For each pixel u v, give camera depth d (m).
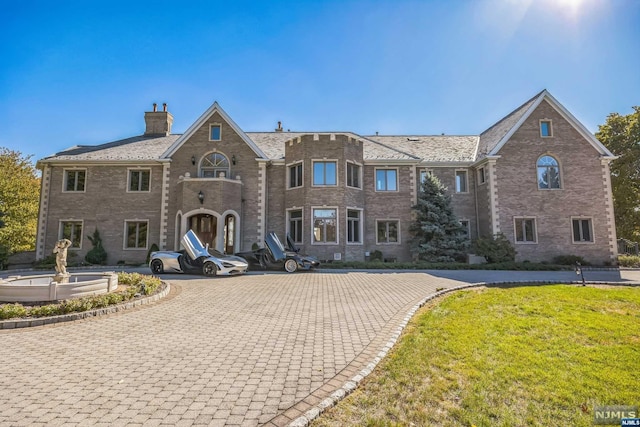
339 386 3.75
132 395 3.57
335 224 19.69
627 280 13.30
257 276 13.80
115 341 5.46
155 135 25.64
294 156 20.77
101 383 3.88
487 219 20.81
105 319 6.87
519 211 20.38
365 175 21.62
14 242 24.64
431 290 9.99
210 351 4.98
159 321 6.71
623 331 5.86
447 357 4.59
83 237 20.58
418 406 3.34
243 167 20.81
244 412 3.22
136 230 20.91
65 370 4.27
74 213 20.75
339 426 2.98
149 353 4.90
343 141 20.30
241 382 3.90
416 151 24.31
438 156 23.33
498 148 20.67
